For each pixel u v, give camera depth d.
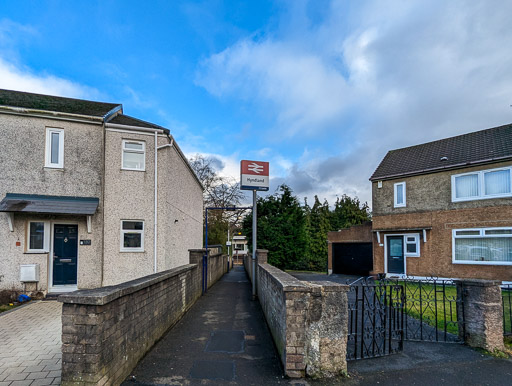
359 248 19.55
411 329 6.00
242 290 10.98
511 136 14.11
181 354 4.41
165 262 10.34
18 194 8.99
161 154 10.67
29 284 8.84
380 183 17.42
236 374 3.77
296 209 19.83
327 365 3.76
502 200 12.96
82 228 9.48
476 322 4.97
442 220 14.76
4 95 11.09
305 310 3.78
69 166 9.48
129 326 3.72
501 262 12.74
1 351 4.54
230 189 31.66
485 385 3.67
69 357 2.86
